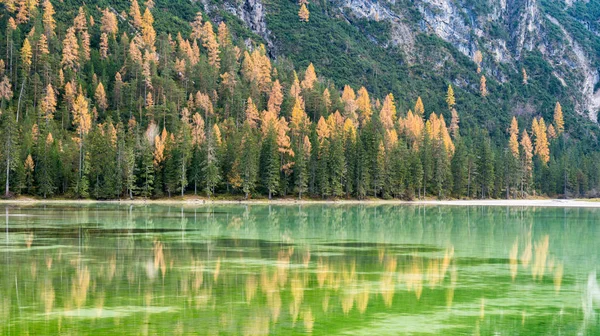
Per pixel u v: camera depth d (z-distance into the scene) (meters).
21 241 52.78
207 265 40.09
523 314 27.28
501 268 40.22
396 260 43.28
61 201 129.50
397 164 160.88
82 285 32.84
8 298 29.61
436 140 173.50
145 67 189.25
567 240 58.03
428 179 166.75
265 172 145.12
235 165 144.38
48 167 131.88
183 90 190.25
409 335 23.47
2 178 128.75
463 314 27.08
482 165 180.12
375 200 158.00
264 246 50.94
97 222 73.31
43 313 26.55
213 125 165.62
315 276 36.12
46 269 38.00
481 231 67.12
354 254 46.28
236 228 67.62
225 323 24.95
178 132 149.12
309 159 151.50
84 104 163.38
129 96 184.50
